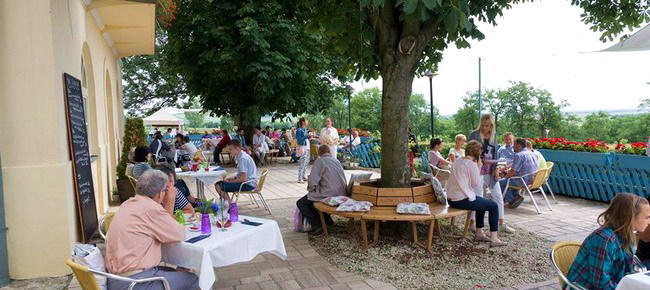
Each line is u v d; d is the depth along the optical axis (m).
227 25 15.52
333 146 12.59
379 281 4.43
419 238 5.73
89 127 7.82
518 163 7.44
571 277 2.80
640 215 2.72
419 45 5.55
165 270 3.47
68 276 4.78
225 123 43.03
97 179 7.95
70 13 5.68
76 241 5.33
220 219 4.09
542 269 4.67
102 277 3.10
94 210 6.09
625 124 16.91
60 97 4.96
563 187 9.20
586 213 7.45
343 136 20.14
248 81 16.25
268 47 14.86
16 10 4.52
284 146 20.86
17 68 4.55
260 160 17.17
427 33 5.51
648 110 16.38
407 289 4.22
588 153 8.61
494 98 20.75
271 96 16.36
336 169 6.17
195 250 3.34
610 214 2.78
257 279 4.54
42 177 4.65
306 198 6.29
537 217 7.15
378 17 5.55
